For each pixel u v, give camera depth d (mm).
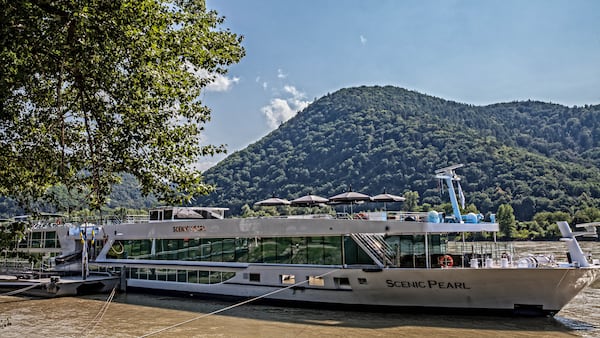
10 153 11242
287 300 23906
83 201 11414
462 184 138500
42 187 11453
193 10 11594
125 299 28703
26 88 10844
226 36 12023
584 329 18312
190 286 28062
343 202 28094
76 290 30703
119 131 10836
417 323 19438
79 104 11438
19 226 8820
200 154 11922
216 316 22594
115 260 32406
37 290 30859
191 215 31625
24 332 21031
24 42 8555
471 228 22297
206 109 12180
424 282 20234
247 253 25703
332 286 22516
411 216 23828
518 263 20172
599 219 93062
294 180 178125
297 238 23984
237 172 186750
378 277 21031
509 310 19641
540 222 96375
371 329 18797
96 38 9078
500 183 133875
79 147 11961
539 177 132375
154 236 30062
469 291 19719
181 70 11164
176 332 19969
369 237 22375
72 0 8883
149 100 11047
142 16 9469
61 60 9250
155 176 11305
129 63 10148
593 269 18469
